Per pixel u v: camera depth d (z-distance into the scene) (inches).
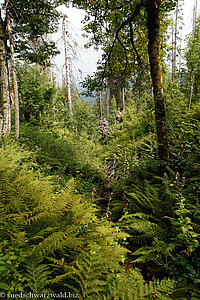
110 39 254.5
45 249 68.1
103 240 88.0
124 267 98.3
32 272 58.9
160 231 108.9
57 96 446.9
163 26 235.6
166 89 248.7
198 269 86.1
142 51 250.2
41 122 400.5
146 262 103.8
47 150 253.6
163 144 167.3
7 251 63.3
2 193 97.8
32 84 420.5
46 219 87.0
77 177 221.6
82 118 393.4
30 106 429.7
